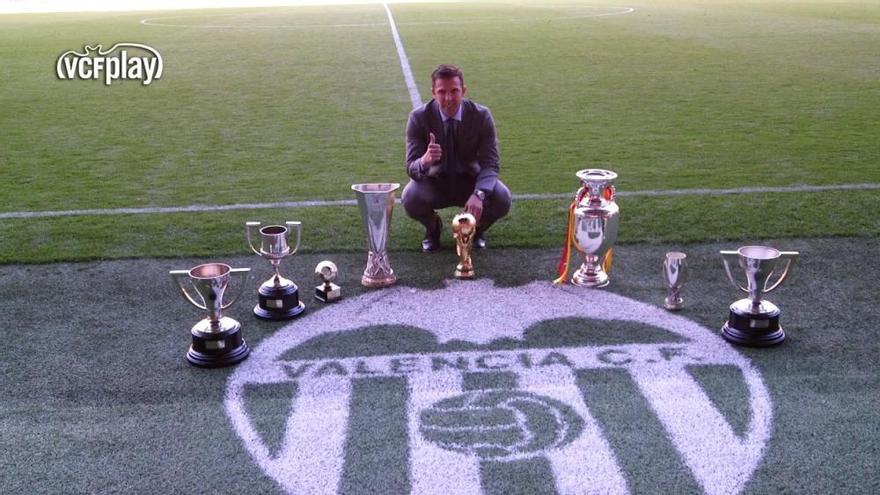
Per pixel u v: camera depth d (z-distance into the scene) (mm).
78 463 2887
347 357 3633
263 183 6750
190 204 6117
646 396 3271
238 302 4250
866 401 3215
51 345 3779
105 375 3492
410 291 4391
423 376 3449
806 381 3373
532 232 5340
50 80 12883
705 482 2750
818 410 3156
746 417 3115
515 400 3254
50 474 2828
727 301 4195
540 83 12008
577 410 3174
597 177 4363
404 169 7188
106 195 6402
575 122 9242
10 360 3631
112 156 7844
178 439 3020
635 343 3732
